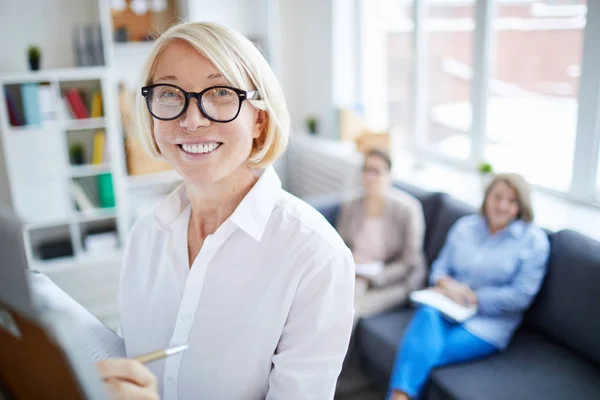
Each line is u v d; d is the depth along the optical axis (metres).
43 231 3.91
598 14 2.55
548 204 2.88
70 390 0.48
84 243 3.89
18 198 3.54
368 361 2.60
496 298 2.34
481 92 3.29
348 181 3.77
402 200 2.87
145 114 1.02
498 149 3.35
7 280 0.47
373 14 4.17
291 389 0.90
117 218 3.86
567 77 2.87
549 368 2.15
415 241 2.81
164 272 1.07
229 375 0.96
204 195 1.00
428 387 2.24
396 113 4.14
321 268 0.92
